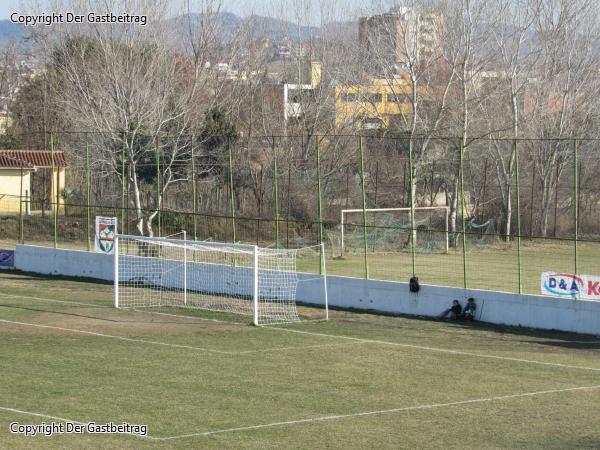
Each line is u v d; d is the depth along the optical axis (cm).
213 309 4041
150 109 6372
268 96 10150
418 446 1825
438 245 6262
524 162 6994
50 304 4094
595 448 1828
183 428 1942
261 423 2002
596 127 7969
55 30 8700
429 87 8125
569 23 8044
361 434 1916
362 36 9569
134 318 3734
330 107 9031
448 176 7031
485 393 2384
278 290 4381
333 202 6216
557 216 6481
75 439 1834
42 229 6128
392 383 2503
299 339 3291
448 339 3353
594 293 3497
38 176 7788
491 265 5562
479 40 7812
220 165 5350
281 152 6275
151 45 7350
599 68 8162
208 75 8994
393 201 6794
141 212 5284
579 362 2902
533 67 7950
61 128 8738
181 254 4909
